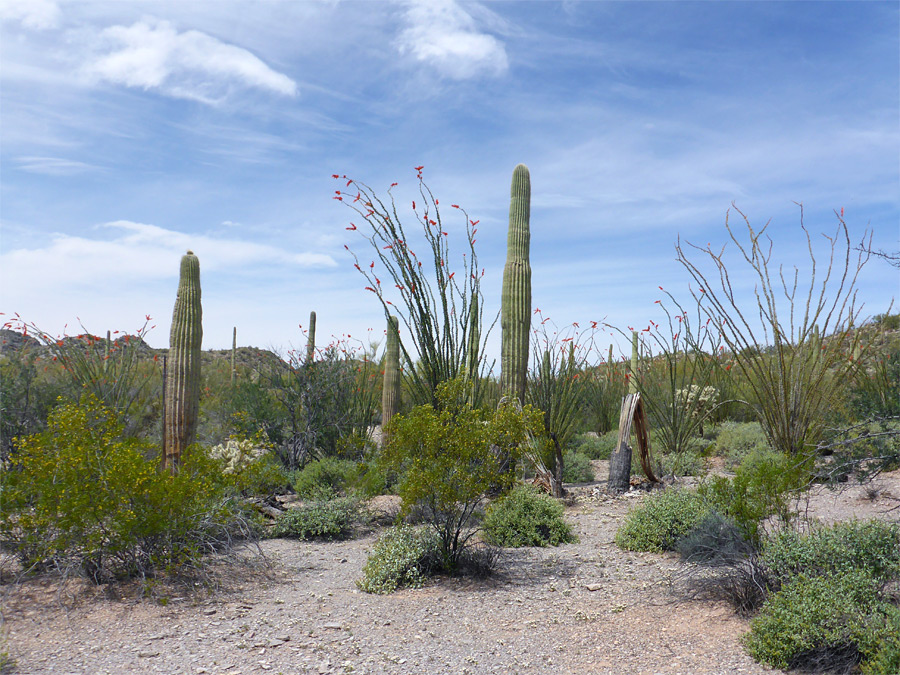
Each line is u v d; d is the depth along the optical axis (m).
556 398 11.54
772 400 10.23
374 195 9.87
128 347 12.89
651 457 12.16
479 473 6.52
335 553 7.57
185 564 6.34
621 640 4.70
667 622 4.98
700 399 14.20
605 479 12.20
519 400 10.70
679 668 4.14
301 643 4.78
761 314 10.16
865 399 11.01
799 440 9.79
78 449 5.95
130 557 6.09
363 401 13.68
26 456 6.12
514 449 6.71
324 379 12.55
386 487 10.70
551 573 6.51
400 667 4.36
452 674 4.25
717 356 13.38
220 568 6.57
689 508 7.35
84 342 12.29
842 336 9.79
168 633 4.95
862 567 4.68
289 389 12.48
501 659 4.47
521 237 11.03
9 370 10.62
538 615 5.34
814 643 4.01
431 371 10.12
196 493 6.38
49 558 5.98
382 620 5.29
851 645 3.94
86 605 5.47
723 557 5.42
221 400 13.65
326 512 8.48
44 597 5.59
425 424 6.51
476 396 10.35
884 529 4.96
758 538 5.37
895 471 8.91
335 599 5.85
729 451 12.42
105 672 4.23
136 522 5.85
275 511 9.37
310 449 12.27
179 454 9.05
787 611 4.19
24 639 4.77
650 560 6.79
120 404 11.22
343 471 10.13
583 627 5.02
